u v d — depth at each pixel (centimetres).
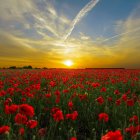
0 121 568
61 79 1463
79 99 777
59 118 432
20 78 1586
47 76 1628
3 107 630
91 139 521
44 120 640
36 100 802
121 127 526
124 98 673
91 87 1120
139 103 711
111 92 988
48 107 724
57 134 528
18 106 423
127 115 641
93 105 745
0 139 440
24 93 802
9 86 1120
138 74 2277
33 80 1334
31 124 400
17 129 503
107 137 258
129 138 477
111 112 675
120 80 1421
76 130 559
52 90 990
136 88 1246
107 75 1909
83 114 677
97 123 584
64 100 773
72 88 989
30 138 488
